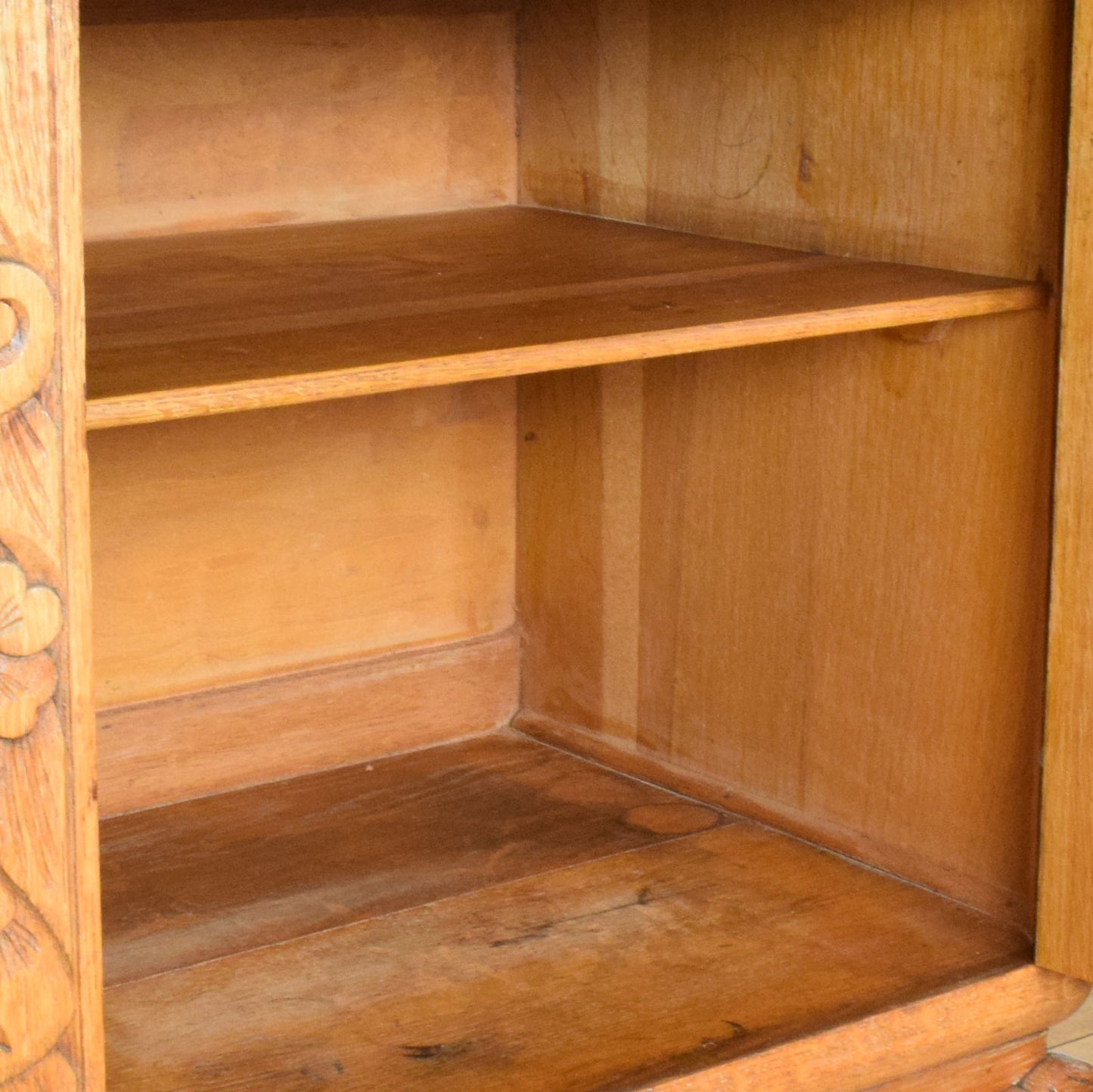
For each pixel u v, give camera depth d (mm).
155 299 1283
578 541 1812
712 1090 1235
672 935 1446
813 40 1487
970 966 1401
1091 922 1367
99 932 966
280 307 1263
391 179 1729
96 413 951
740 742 1688
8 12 840
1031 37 1315
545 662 1891
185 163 1601
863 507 1514
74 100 868
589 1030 1296
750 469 1611
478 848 1616
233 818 1668
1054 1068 1448
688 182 1633
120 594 1632
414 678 1829
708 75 1588
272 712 1740
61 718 929
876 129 1454
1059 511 1323
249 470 1682
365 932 1446
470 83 1757
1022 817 1439
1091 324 1275
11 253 861
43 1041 952
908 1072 1348
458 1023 1305
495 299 1305
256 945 1422
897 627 1509
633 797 1738
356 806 1704
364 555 1780
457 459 1823
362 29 1670
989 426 1394
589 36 1694
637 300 1303
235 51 1603
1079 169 1263
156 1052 1260
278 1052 1263
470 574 1865
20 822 922
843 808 1599
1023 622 1403
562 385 1789
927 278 1381
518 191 1821
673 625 1729
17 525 891
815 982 1371
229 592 1701
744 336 1215
